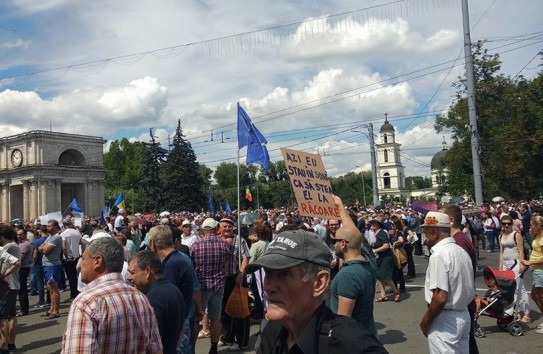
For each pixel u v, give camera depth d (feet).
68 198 256.52
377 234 38.22
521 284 29.53
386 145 344.69
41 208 232.12
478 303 27.78
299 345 6.45
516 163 113.09
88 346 10.32
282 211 114.11
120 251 12.02
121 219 64.23
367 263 14.30
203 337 28.81
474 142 68.28
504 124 116.78
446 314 14.57
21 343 29.76
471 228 59.62
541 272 27.22
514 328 27.04
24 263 38.37
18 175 242.58
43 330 32.96
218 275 24.40
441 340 14.48
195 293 21.79
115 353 10.76
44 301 41.37
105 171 257.34
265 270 6.83
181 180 218.18
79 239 44.01
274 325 7.43
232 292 26.32
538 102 122.21
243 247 31.96
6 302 27.22
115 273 11.76
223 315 27.58
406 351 24.63
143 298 11.78
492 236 67.77
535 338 26.43
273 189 297.33
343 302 13.32
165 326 14.33
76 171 245.45
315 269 6.72
